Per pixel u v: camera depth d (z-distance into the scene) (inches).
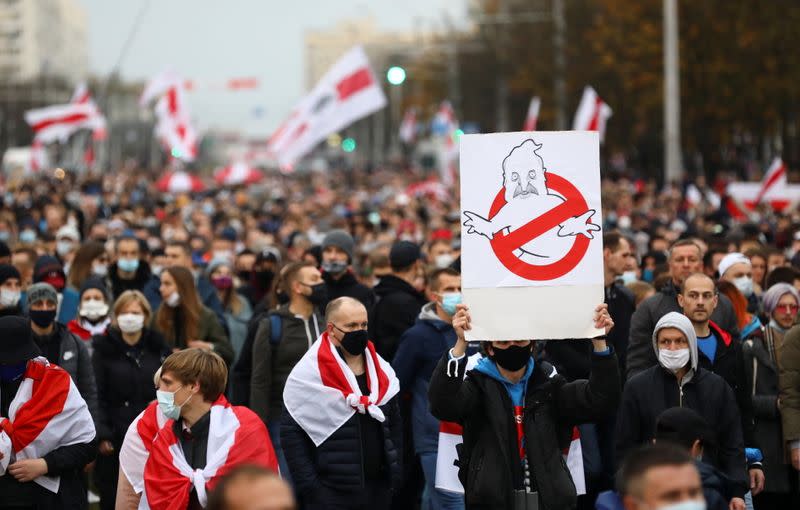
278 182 6850.4
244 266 1689.2
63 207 2484.0
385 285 1268.5
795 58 4345.5
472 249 782.5
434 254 1681.8
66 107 3969.0
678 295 1029.2
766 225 2218.3
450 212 2910.9
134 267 1481.3
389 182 6879.9
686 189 3609.7
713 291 987.3
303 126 2903.5
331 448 927.0
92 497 1365.7
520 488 806.5
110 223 2260.1
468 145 783.7
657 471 545.0
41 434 860.6
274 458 810.2
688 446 781.9
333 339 940.6
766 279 1323.8
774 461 1094.4
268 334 1133.7
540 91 5930.1
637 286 1274.6
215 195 4773.6
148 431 813.2
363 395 937.5
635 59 4653.1
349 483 925.2
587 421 817.5
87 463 888.9
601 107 3277.6
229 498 479.8
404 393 1135.6
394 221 2923.2
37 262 1378.0
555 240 780.6
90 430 887.1
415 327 1117.1
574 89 5625.0
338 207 4045.3
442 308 1115.3
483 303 781.9
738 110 4453.7
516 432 812.0
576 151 780.6
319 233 2320.4
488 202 782.5
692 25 4468.5
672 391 910.4
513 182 781.9
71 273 1501.0
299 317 1138.0
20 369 863.1
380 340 1252.5
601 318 776.9
